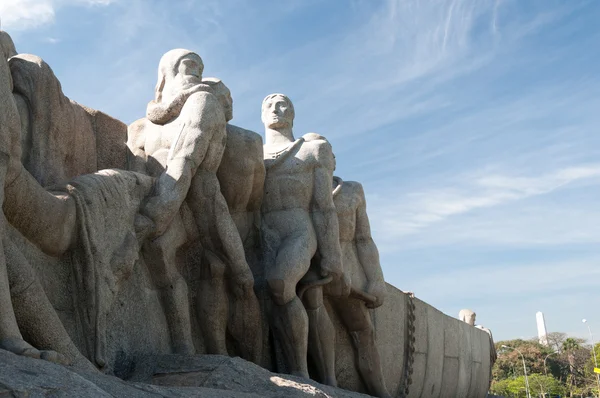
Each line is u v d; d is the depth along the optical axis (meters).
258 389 4.38
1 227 3.71
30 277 3.87
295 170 6.34
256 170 6.04
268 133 6.71
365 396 5.34
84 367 4.00
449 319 9.67
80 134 5.34
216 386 4.36
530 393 45.53
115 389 3.31
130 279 4.96
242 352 5.84
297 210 6.28
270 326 6.07
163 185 5.20
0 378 2.75
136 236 4.97
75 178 4.64
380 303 7.07
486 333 11.65
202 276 5.63
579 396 47.53
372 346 7.18
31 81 4.85
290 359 5.98
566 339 53.72
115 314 4.74
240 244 5.62
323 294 6.55
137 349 4.89
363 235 7.14
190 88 5.63
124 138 5.94
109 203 4.70
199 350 5.60
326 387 4.99
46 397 2.75
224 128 5.60
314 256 6.36
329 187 6.42
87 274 4.45
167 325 5.27
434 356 8.95
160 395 3.42
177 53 5.85
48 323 3.90
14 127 3.95
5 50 5.26
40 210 4.14
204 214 5.51
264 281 6.09
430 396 8.82
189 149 5.32
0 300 3.46
